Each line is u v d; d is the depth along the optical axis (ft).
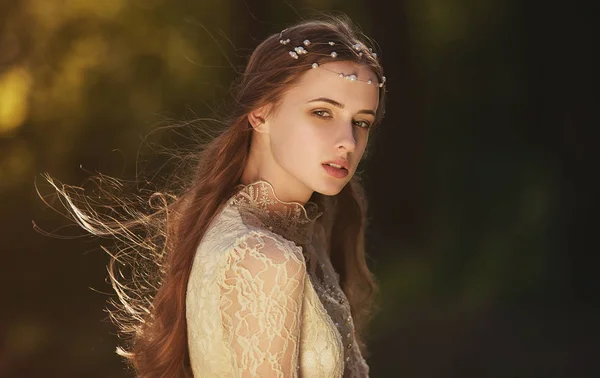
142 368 9.01
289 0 42.14
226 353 7.89
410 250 41.45
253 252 7.75
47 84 47.65
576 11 44.04
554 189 41.52
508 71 45.73
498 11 45.83
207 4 50.67
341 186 8.46
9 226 38.75
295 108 8.41
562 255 39.19
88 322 33.50
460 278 38.73
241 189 8.82
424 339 32.58
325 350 8.19
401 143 42.91
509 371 29.45
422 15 47.03
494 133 45.39
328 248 11.18
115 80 48.93
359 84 8.38
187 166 10.15
